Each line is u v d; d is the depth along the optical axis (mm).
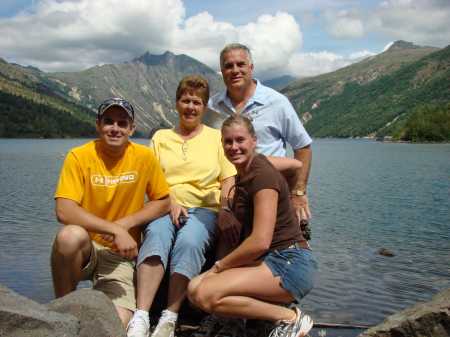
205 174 2264
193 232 2076
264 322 2086
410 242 6453
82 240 1933
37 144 55125
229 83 2537
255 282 1885
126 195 2123
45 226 7348
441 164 24688
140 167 2129
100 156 2092
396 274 4770
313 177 17484
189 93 2254
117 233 1997
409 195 12039
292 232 1958
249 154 1922
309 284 1973
